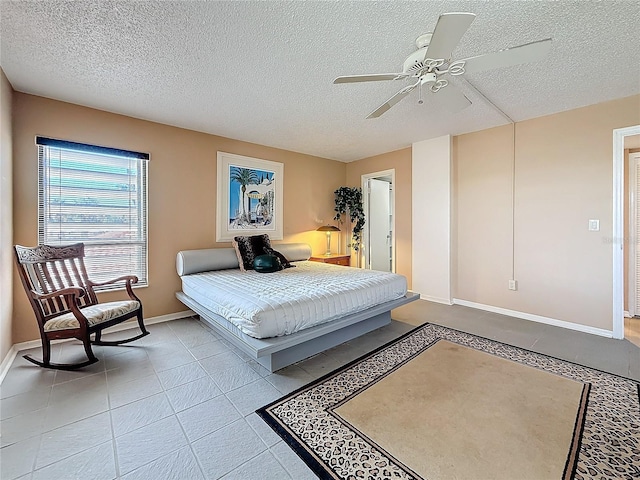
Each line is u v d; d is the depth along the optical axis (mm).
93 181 3074
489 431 1581
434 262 4293
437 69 1832
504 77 2506
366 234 5535
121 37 1937
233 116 3320
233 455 1435
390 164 4988
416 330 3129
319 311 2373
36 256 2371
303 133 3961
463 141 4074
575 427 1600
